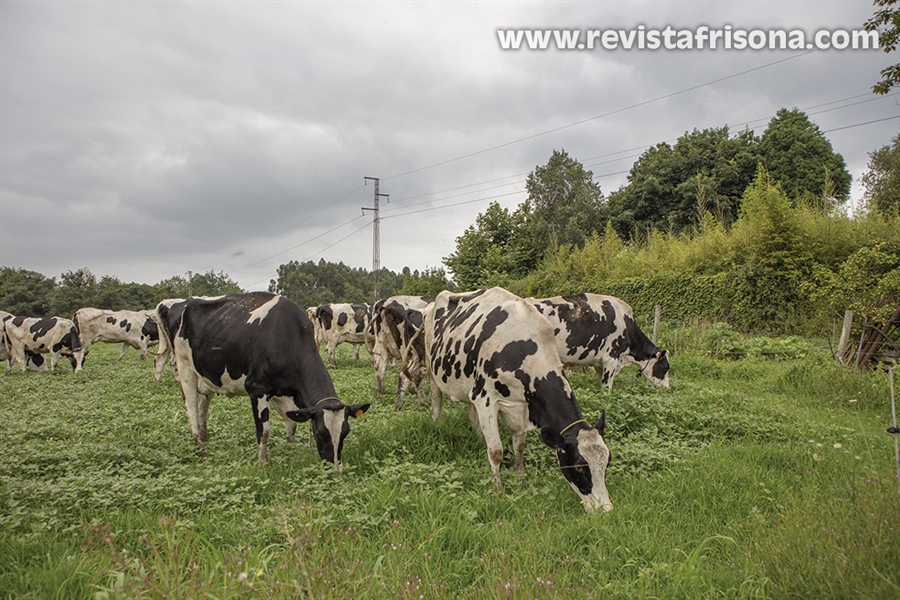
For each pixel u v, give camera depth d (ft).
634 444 20.81
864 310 39.81
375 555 12.39
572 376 37.32
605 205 131.95
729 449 20.67
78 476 18.49
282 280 305.53
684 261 75.41
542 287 102.63
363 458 20.86
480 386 19.54
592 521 14.39
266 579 10.58
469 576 11.95
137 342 68.28
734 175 112.68
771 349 48.37
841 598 9.84
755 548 12.56
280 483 17.97
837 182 108.27
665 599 10.90
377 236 158.61
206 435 25.43
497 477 18.22
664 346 52.85
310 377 21.81
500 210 134.10
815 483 16.70
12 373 59.62
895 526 11.28
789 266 59.82
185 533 13.66
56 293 193.98
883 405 29.91
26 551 12.96
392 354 35.37
